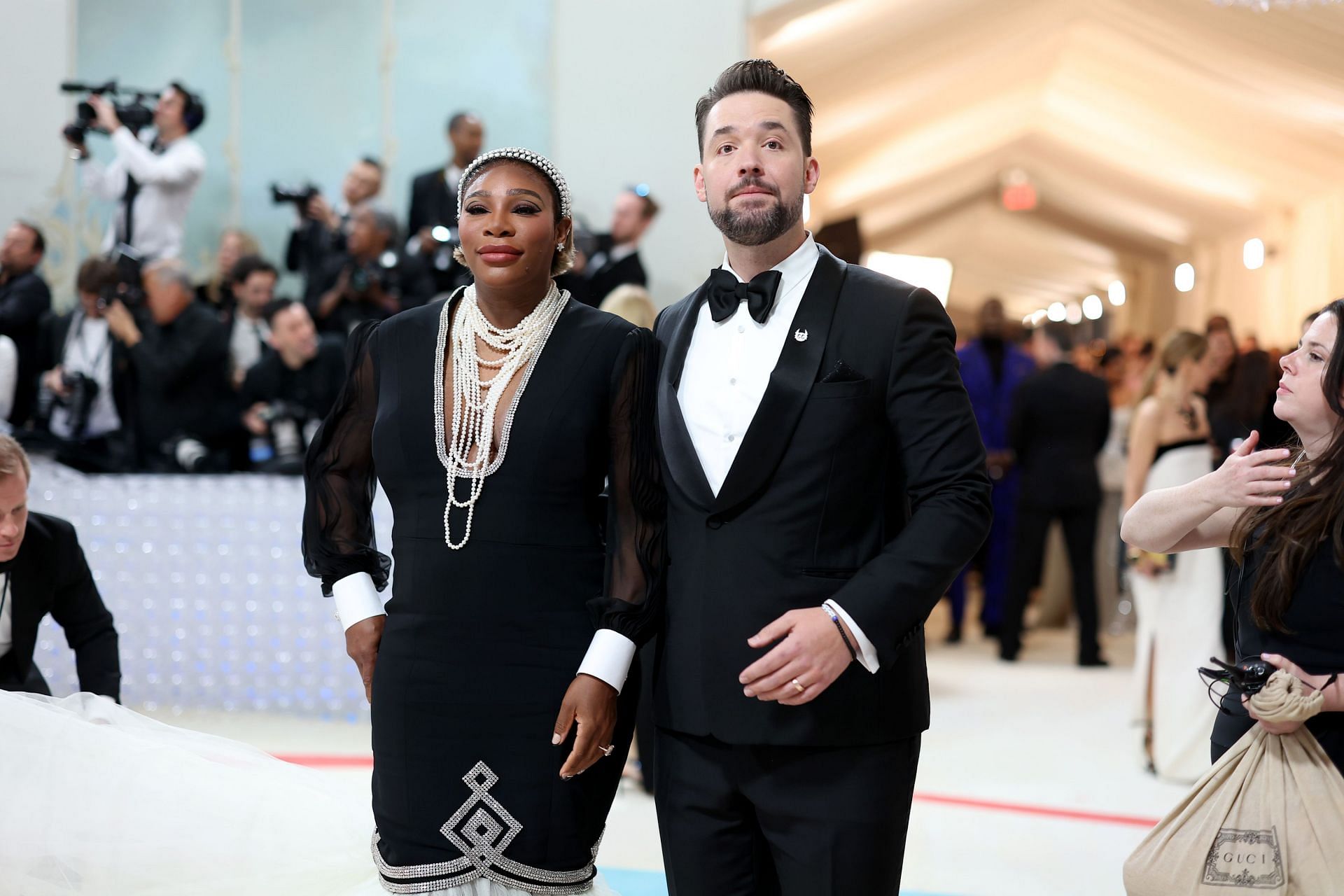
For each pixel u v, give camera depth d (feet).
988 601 29.30
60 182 21.90
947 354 6.66
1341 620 6.63
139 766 8.45
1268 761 6.68
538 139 21.84
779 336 6.81
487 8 22.02
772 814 6.63
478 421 7.09
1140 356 33.99
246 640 17.11
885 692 6.61
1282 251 35.94
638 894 10.86
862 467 6.63
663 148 21.29
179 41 22.75
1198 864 6.73
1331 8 21.20
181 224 19.45
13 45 21.95
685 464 6.75
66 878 8.13
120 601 17.07
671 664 6.79
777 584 6.53
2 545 8.80
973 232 58.39
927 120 32.73
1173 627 15.78
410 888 6.97
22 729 8.41
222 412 18.03
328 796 8.60
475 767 6.94
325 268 18.90
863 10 21.83
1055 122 38.04
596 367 7.17
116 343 17.93
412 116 22.48
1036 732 18.40
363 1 22.45
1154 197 41.98
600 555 7.25
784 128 6.77
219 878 8.16
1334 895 6.47
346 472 7.63
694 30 21.26
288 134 22.77
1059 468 24.58
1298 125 28.30
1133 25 26.78
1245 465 6.70
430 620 6.98
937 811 14.24
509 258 7.07
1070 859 12.55
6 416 17.98
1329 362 6.73
